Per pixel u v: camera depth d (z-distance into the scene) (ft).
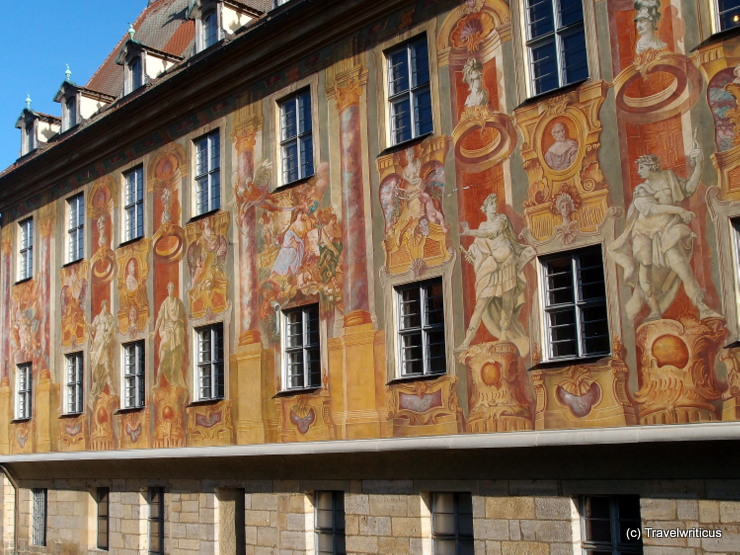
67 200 86.43
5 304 93.15
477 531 49.11
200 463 66.74
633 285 44.29
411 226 54.49
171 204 73.46
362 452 54.19
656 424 42.60
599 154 46.29
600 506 45.37
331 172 60.03
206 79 69.62
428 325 53.31
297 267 61.52
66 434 81.61
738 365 40.47
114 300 77.97
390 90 57.62
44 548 83.87
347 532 55.93
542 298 47.93
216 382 67.56
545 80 49.83
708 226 42.14
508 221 49.70
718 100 42.42
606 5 46.96
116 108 79.82
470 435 49.37
